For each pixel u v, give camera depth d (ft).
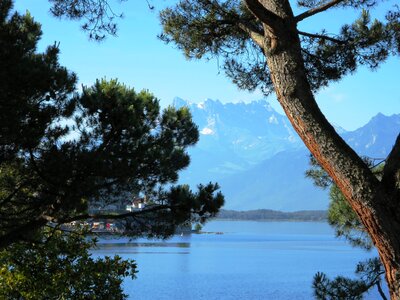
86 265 54.70
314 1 30.14
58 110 43.91
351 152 17.76
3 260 54.54
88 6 29.27
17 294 55.11
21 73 38.04
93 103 46.01
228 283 364.99
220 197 51.08
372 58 29.17
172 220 50.47
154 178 49.98
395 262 16.88
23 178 45.78
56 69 43.86
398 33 28.37
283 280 386.93
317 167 41.73
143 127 48.55
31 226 45.93
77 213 49.52
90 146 45.98
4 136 39.04
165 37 31.17
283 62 18.75
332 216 47.29
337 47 29.30
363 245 47.37
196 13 29.25
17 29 40.73
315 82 30.83
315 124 18.03
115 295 56.24
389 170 17.40
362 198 17.19
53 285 53.47
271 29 18.92
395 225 16.89
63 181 43.19
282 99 18.74
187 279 382.01
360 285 33.96
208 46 31.14
